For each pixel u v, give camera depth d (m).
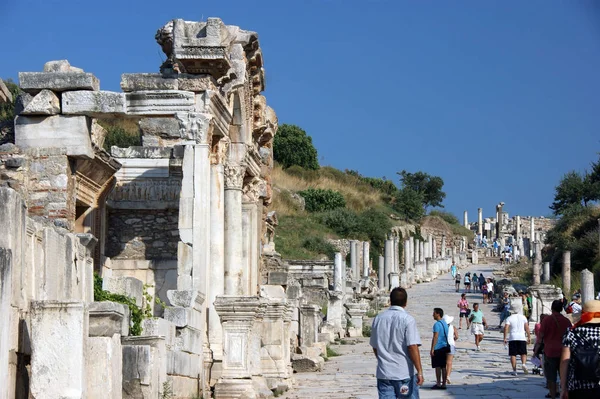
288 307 25.42
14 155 22.62
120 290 20.06
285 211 87.75
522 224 158.50
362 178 118.25
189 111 22.81
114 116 22.95
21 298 12.62
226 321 20.83
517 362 33.28
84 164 24.12
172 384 18.02
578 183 100.31
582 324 11.67
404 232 102.94
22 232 12.72
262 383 22.31
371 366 31.95
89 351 12.55
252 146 28.61
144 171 28.66
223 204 25.09
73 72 22.50
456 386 25.12
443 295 72.81
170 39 27.34
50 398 12.00
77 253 15.54
